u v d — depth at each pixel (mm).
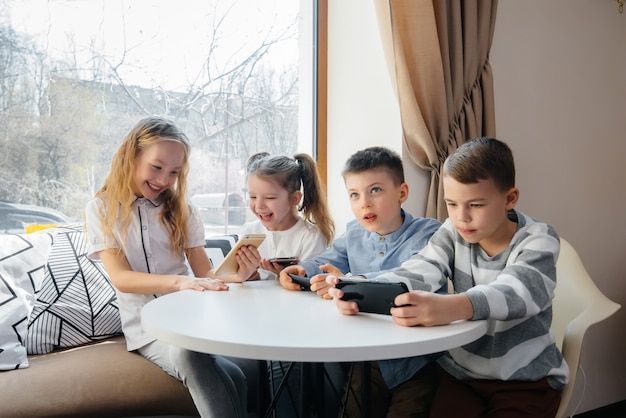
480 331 949
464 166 1107
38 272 1605
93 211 1570
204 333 888
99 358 1455
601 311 1285
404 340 846
